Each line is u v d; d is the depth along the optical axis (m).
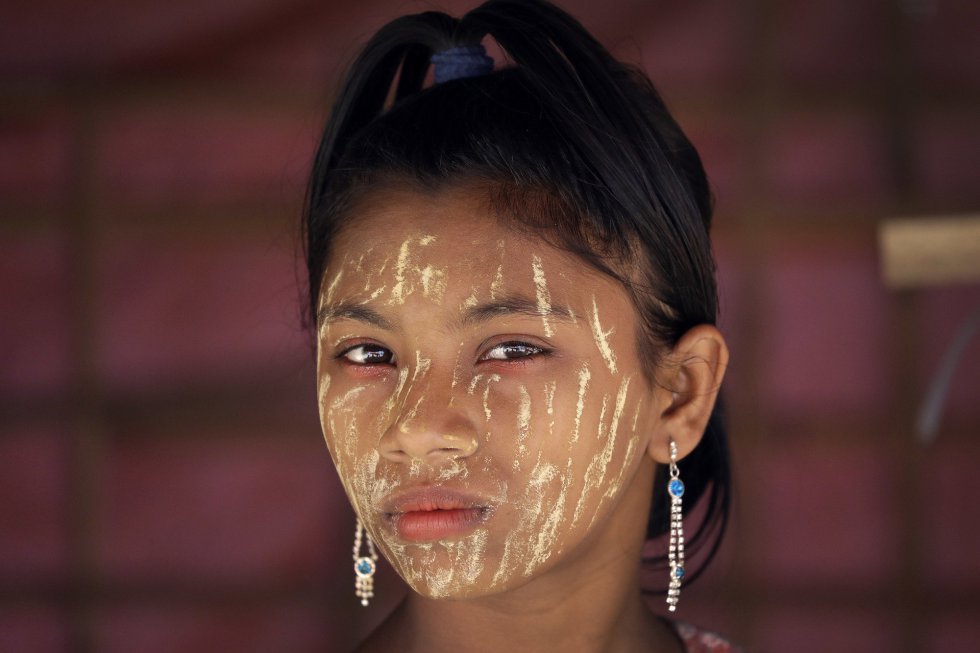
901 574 4.62
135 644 4.68
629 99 2.02
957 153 4.54
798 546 4.63
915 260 3.70
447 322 1.81
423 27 2.10
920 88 4.54
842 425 4.60
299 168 4.53
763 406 4.61
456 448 1.76
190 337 4.64
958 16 4.52
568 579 1.98
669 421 2.04
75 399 4.64
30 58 4.54
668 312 1.99
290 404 4.64
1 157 4.58
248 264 4.63
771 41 4.54
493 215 1.84
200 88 4.57
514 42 1.97
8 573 4.65
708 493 2.76
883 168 4.55
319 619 4.68
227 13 4.54
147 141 4.60
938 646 4.61
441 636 2.02
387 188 1.89
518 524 1.80
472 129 1.89
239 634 4.68
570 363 1.84
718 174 4.56
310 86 4.55
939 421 4.57
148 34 4.55
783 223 4.57
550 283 1.83
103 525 4.66
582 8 4.48
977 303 4.55
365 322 1.85
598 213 1.88
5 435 4.63
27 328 4.62
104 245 4.62
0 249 4.61
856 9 4.54
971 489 4.59
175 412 4.65
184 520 4.67
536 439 1.81
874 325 4.59
